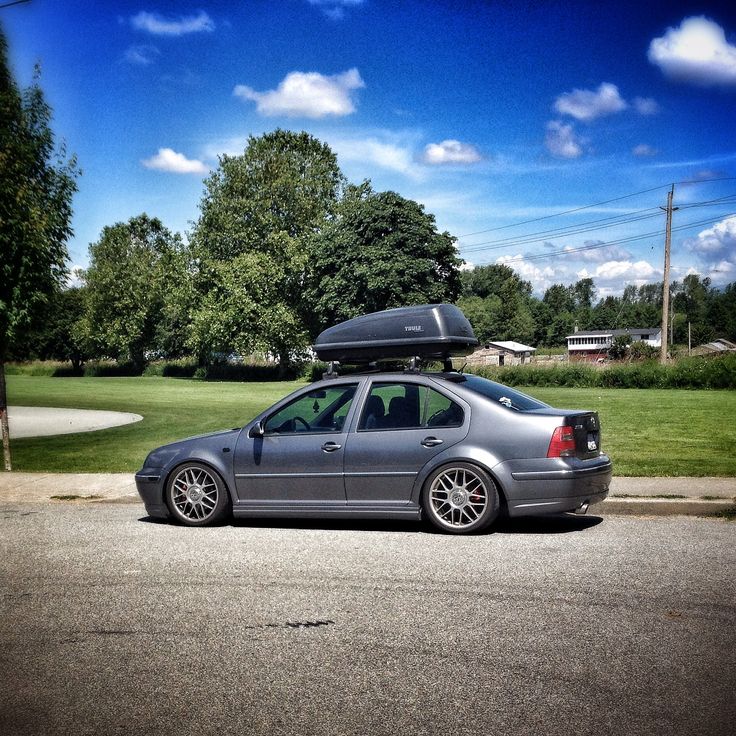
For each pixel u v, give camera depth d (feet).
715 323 471.62
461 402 24.04
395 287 189.26
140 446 52.16
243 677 12.93
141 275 262.06
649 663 12.97
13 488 34.50
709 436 50.29
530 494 22.93
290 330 209.87
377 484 24.36
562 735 10.52
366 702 11.79
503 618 15.56
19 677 13.21
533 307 476.13
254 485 25.71
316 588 18.20
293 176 224.33
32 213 36.78
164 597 17.80
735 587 17.20
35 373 271.69
